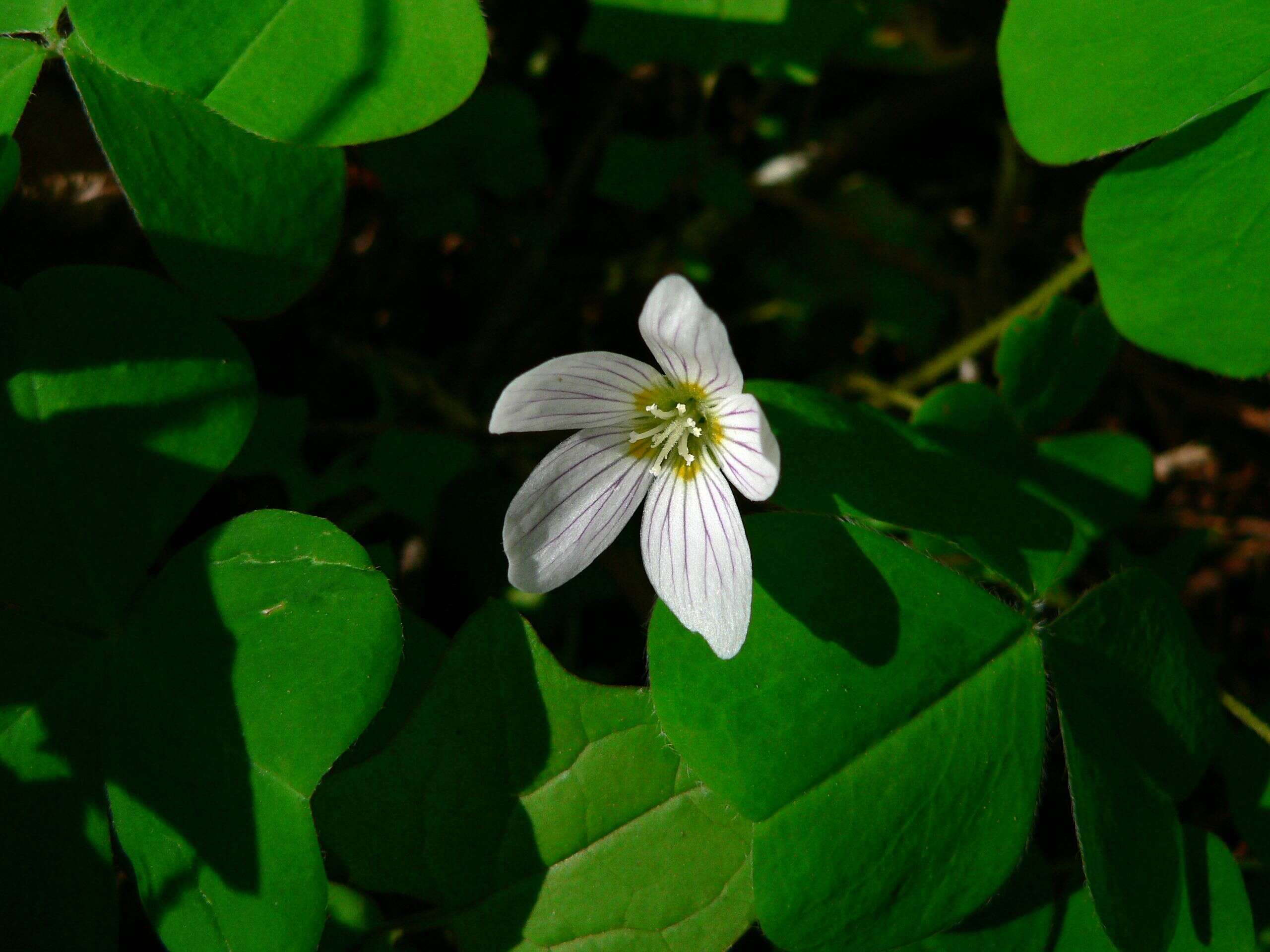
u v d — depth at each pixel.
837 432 0.14
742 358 0.18
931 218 0.19
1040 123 0.15
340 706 0.13
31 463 0.14
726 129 0.18
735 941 0.14
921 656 0.14
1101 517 0.16
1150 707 0.14
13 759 0.14
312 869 0.13
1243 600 0.18
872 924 0.13
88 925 0.14
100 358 0.14
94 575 0.14
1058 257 0.18
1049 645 0.14
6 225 0.16
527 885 0.14
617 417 0.14
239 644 0.14
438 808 0.14
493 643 0.14
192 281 0.14
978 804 0.14
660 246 0.18
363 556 0.14
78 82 0.14
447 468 0.16
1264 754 0.15
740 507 0.16
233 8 0.14
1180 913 0.14
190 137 0.14
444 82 0.14
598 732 0.14
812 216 0.18
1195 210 0.15
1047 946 0.14
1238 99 0.14
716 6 0.16
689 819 0.14
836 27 0.16
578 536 0.14
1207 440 0.18
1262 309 0.14
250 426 0.14
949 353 0.17
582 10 0.18
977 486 0.14
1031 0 0.15
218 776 0.13
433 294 0.17
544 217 0.18
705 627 0.14
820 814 0.13
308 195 0.14
